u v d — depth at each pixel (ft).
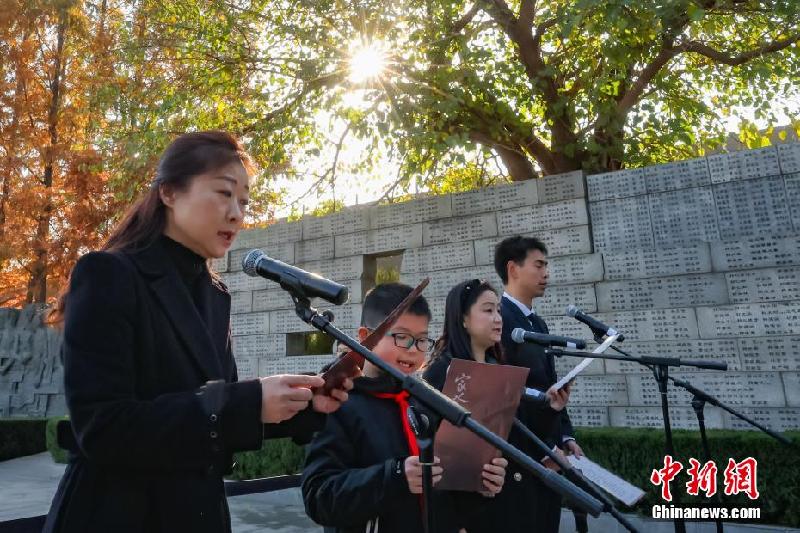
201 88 30.83
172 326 4.92
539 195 22.95
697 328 19.62
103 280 4.61
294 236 28.14
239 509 21.89
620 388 20.45
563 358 21.52
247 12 29.37
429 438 5.79
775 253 18.89
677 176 20.88
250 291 28.68
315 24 28.35
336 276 26.78
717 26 27.45
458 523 7.79
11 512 21.53
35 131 53.36
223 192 5.28
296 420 5.25
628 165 26.37
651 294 20.53
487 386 7.67
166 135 29.37
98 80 33.81
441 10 27.35
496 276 23.24
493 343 10.24
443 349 10.31
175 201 5.27
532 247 13.21
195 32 29.71
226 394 4.45
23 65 52.85
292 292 5.58
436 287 24.40
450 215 24.59
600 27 22.34
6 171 51.67
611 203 21.86
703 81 28.40
